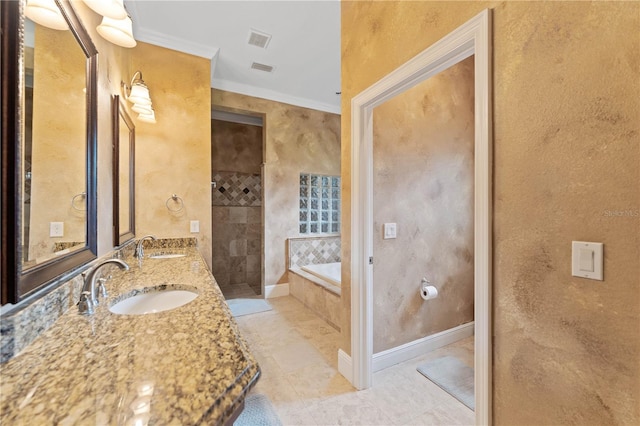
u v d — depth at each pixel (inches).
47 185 35.1
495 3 38.0
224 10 87.7
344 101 73.2
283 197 153.4
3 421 17.2
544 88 32.7
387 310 80.2
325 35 100.4
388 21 58.1
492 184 38.0
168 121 103.1
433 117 88.9
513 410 35.9
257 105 146.1
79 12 46.5
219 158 176.6
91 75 49.4
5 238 24.9
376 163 77.2
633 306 26.3
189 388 20.4
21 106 26.3
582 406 29.8
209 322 32.9
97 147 53.7
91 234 48.9
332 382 72.4
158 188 101.2
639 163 25.9
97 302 39.4
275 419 59.4
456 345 93.0
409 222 84.0
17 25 25.9
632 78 26.3
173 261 75.2
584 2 29.4
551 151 32.0
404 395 67.5
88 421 17.2
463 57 45.9
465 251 97.6
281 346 92.8
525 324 34.6
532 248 33.9
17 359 24.5
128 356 24.9
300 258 157.4
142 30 96.9
